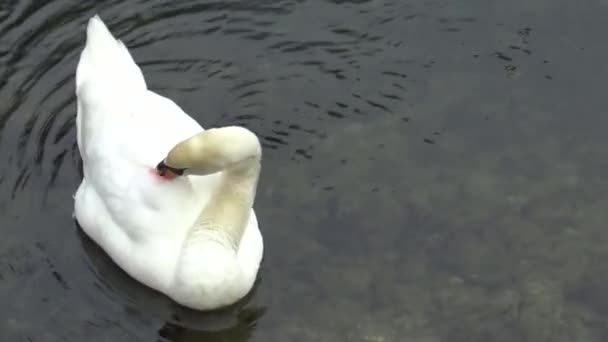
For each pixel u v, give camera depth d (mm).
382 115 11164
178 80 11461
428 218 10156
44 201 10250
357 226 10078
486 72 11594
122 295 9445
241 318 9312
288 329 9203
